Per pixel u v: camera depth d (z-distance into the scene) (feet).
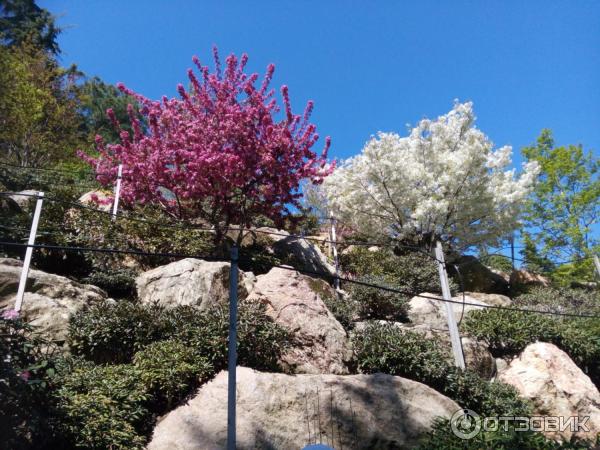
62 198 37.37
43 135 61.62
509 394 28.04
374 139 52.21
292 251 42.55
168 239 34.91
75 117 72.43
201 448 19.62
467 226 53.36
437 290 44.88
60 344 23.94
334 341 27.73
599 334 37.58
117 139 90.17
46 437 16.42
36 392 16.25
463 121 56.03
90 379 19.88
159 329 24.66
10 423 15.16
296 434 21.36
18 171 49.62
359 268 46.37
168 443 19.63
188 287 29.04
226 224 39.06
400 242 53.88
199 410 20.94
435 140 55.62
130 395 19.83
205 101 40.65
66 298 26.55
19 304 23.44
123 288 30.83
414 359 27.35
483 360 32.91
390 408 23.68
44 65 71.72
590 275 60.95
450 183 51.08
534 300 45.91
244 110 39.37
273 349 25.43
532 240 64.59
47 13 97.50
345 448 21.94
